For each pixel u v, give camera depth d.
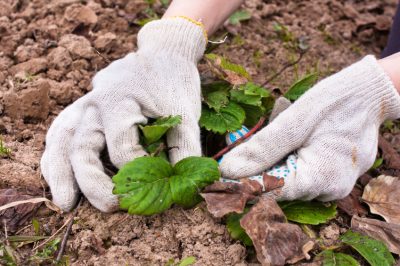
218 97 0.97
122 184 0.85
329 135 0.89
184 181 0.86
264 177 0.88
